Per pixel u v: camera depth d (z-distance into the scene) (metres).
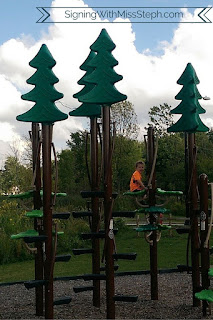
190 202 5.88
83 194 5.35
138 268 10.27
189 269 6.04
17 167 37.22
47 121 5.07
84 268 10.51
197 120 6.02
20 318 5.68
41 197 5.71
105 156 5.29
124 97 5.12
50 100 5.16
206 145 44.72
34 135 5.70
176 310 5.90
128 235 16.89
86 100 5.16
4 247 12.06
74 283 8.42
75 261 11.66
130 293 7.18
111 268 5.29
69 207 21.55
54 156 5.15
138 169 8.46
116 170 33.25
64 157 32.97
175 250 13.00
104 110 5.30
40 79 5.25
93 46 5.46
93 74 5.31
